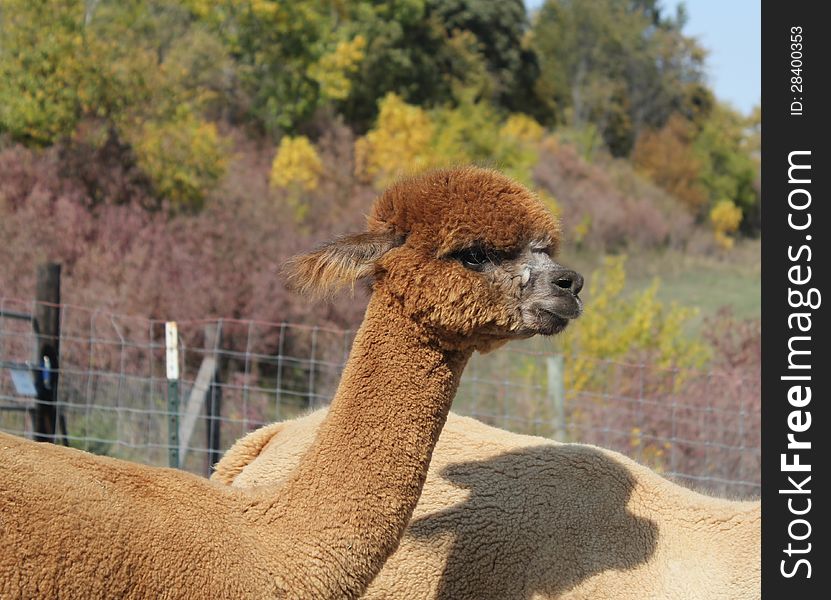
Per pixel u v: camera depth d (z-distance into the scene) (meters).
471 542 3.91
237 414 10.95
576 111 52.44
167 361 7.29
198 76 25.72
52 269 7.39
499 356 13.13
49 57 18.36
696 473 9.49
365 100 33.12
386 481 3.32
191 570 3.01
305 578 3.19
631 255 34.38
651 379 11.45
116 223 15.45
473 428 4.29
